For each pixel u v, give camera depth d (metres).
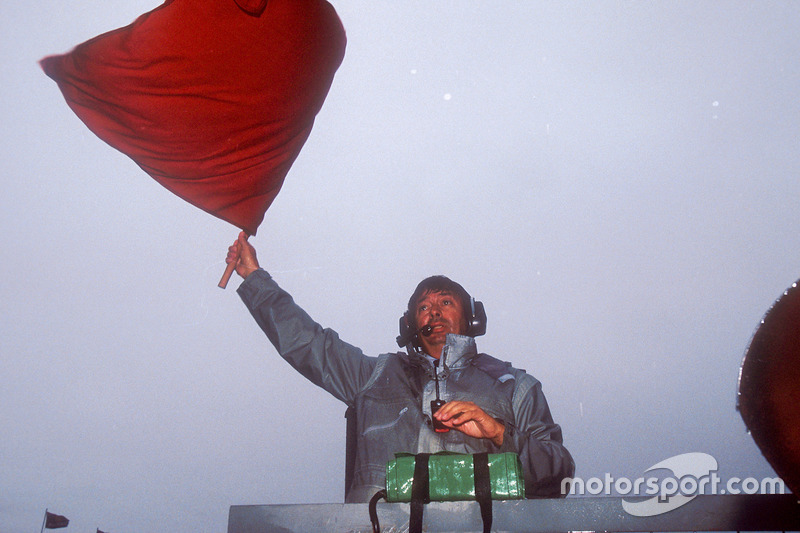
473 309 2.24
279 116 2.78
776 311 0.76
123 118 2.75
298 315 2.25
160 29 2.81
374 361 2.19
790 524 1.18
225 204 2.67
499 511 1.23
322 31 2.86
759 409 0.75
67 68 2.78
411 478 1.26
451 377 2.05
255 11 2.82
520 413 1.99
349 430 2.11
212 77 2.78
